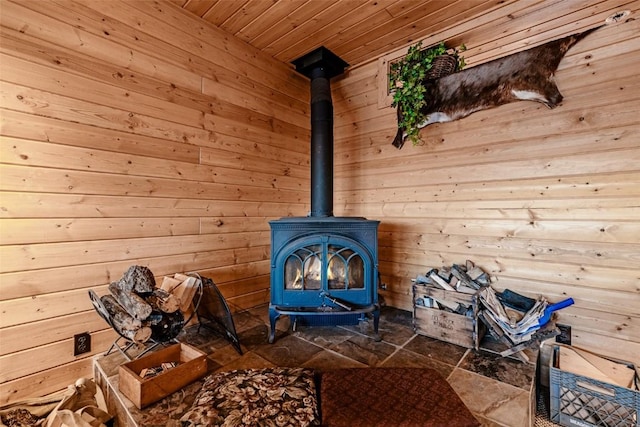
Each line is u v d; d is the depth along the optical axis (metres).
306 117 3.03
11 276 1.44
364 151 2.81
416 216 2.50
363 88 2.80
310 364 1.68
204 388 1.41
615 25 1.70
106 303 1.59
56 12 1.56
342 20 2.18
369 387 1.44
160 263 1.99
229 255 2.39
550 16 1.91
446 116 2.27
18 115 1.46
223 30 2.30
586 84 1.77
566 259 1.85
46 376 1.54
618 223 1.69
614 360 1.66
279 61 2.75
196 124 2.16
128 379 1.36
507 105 2.05
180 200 2.09
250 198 2.54
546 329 1.71
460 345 1.90
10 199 1.44
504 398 1.39
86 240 1.68
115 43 1.77
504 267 2.06
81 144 1.65
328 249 1.97
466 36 2.22
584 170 1.79
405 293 2.57
